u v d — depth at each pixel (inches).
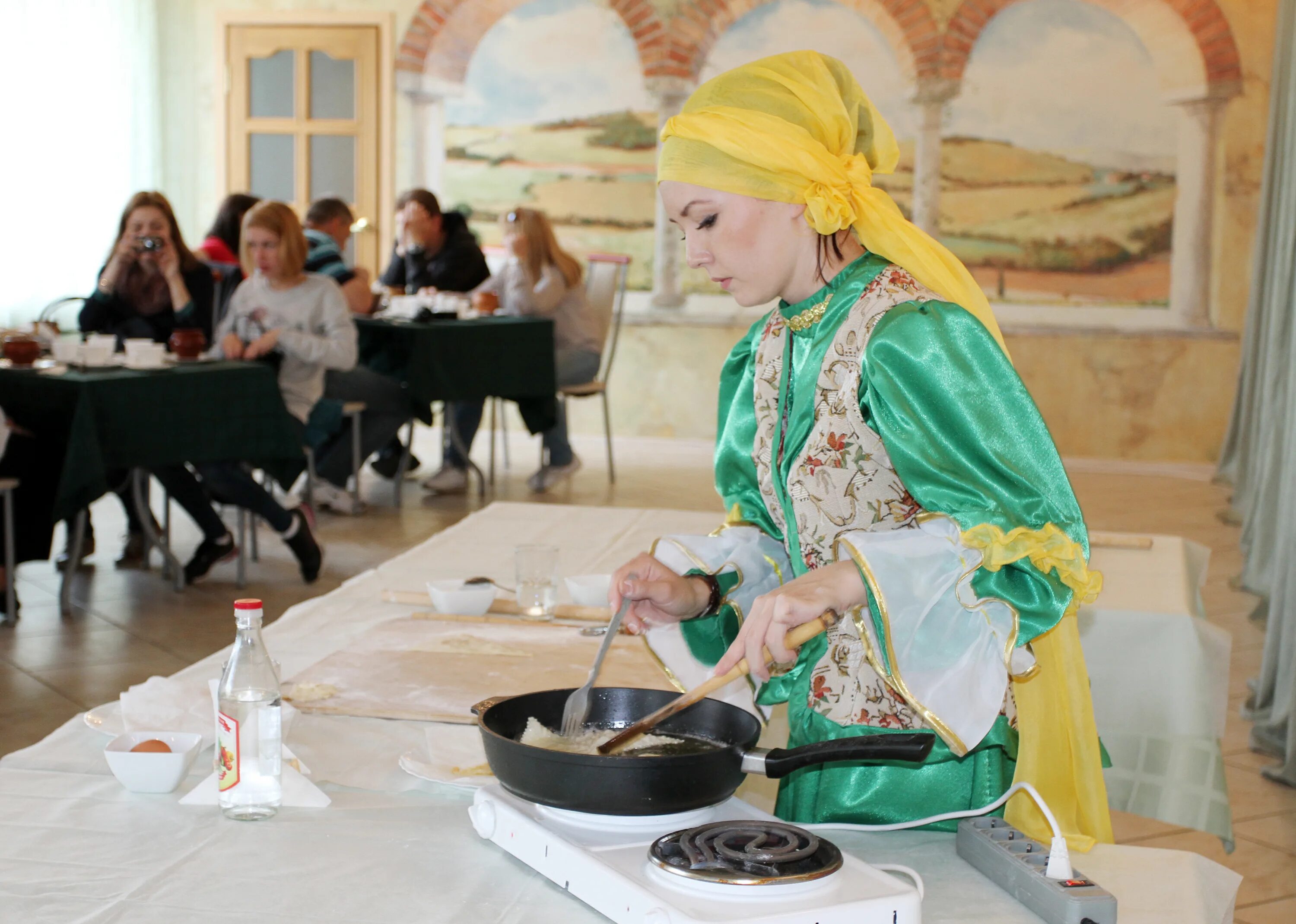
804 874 34.8
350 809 45.8
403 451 219.8
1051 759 44.7
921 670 39.3
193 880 39.5
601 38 286.8
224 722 44.4
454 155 295.0
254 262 195.2
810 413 44.6
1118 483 266.2
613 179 290.2
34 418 150.6
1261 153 267.0
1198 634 72.9
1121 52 269.1
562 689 56.2
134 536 182.1
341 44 294.8
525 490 240.1
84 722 54.6
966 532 39.1
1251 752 125.8
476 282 250.7
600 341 241.9
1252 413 225.5
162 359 159.6
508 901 38.3
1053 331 277.6
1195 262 271.7
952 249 279.1
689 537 52.1
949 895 39.5
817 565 45.4
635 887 34.9
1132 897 40.4
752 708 53.4
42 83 274.7
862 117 45.5
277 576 175.3
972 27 272.4
